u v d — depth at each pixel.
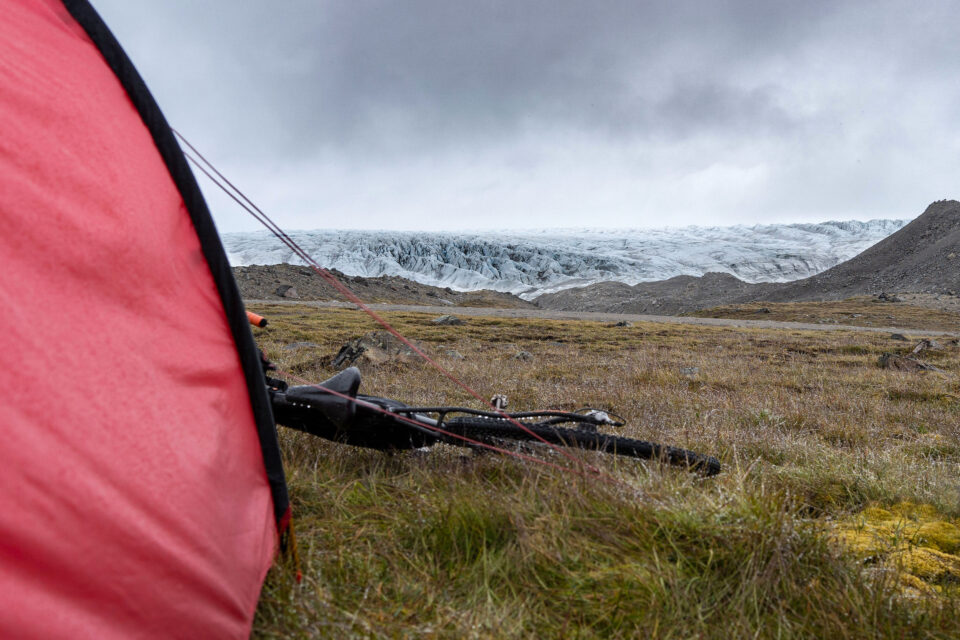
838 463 4.89
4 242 1.73
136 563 1.67
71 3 2.26
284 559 2.42
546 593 2.41
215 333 2.31
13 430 1.53
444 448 4.33
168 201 2.26
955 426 7.84
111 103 2.22
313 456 3.99
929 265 137.50
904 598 2.49
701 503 3.05
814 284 158.62
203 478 1.99
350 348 13.27
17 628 1.40
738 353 21.11
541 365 14.68
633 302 196.75
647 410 7.72
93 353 1.80
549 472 3.47
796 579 2.55
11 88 1.92
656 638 2.16
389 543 2.75
